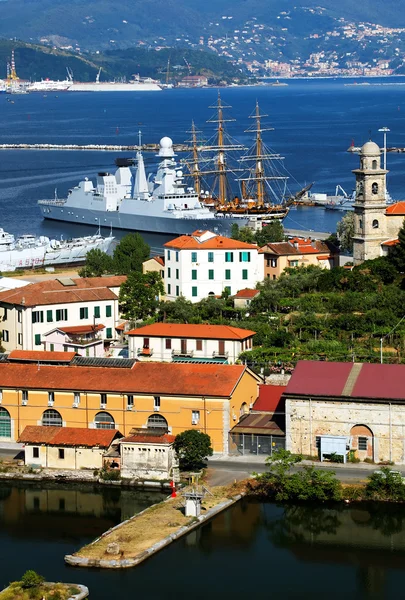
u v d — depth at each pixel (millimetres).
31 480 164250
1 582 134750
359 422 162750
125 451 162750
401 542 144500
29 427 170875
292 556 141250
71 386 174250
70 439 166875
